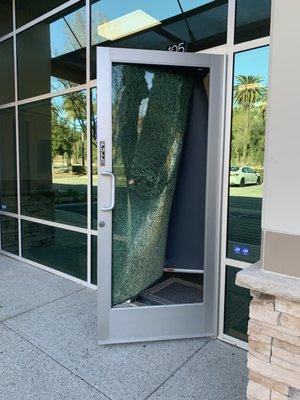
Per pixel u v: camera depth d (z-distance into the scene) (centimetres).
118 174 256
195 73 267
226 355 239
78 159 370
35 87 414
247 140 242
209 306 259
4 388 204
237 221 249
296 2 133
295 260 140
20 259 456
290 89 136
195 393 201
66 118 379
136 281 282
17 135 443
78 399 195
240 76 243
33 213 431
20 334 265
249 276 145
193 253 305
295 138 136
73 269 383
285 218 141
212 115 246
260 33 232
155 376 216
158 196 290
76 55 364
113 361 232
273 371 146
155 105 268
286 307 140
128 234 270
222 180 251
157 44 296
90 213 358
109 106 240
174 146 288
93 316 296
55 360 232
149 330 255
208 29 260
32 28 409
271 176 143
